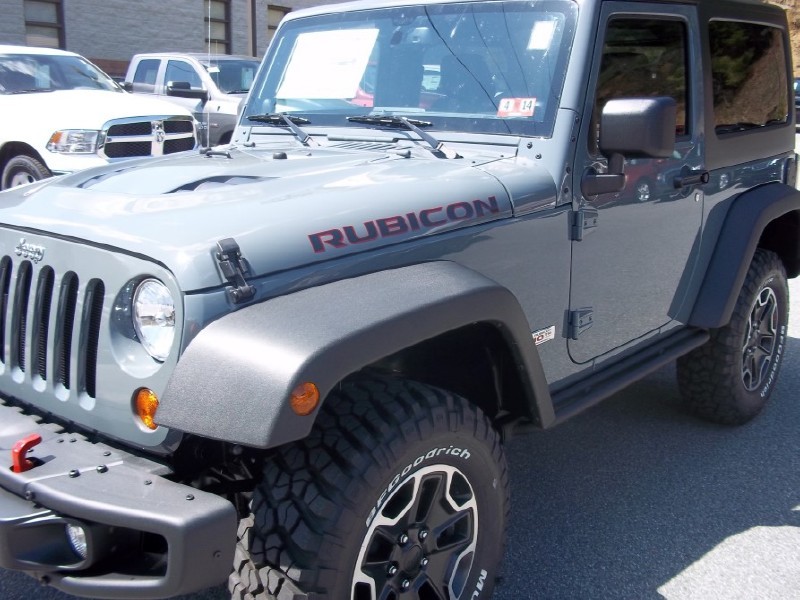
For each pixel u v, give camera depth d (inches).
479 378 108.0
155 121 329.4
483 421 94.8
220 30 706.8
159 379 81.0
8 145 317.7
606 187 114.7
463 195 101.7
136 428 83.6
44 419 94.5
